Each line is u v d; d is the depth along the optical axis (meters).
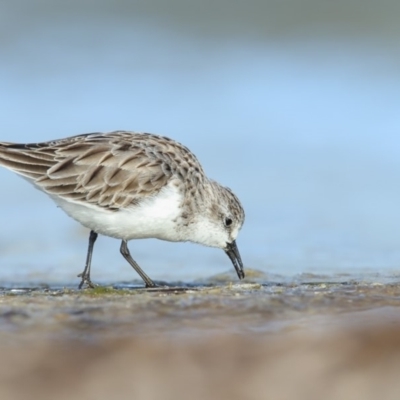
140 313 9.20
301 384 7.73
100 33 27.52
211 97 23.42
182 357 8.12
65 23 27.75
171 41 27.69
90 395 7.52
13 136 20.25
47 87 23.50
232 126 21.61
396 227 16.09
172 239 12.64
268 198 17.72
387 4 30.08
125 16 28.75
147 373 7.84
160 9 29.45
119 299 9.90
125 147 12.22
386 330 8.72
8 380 7.66
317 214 16.80
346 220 16.44
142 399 7.48
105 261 14.41
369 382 7.74
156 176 12.08
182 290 11.11
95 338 8.45
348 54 26.58
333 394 7.60
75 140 12.23
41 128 20.86
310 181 18.78
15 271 13.69
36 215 16.91
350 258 14.13
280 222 16.33
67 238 15.72
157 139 12.59
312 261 13.99
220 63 25.88
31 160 11.94
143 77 24.50
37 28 27.12
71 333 8.57
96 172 11.97
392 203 17.53
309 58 26.36
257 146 20.58
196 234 12.71
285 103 23.11
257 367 7.97
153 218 12.16
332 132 21.41
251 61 26.12
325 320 9.05
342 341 8.42
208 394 7.61
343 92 23.69
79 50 26.25
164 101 23.09
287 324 8.91
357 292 10.34
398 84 24.12
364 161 19.89
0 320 8.88
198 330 8.72
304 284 11.75
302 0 30.62
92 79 24.30
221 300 9.79
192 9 29.81
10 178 18.59
